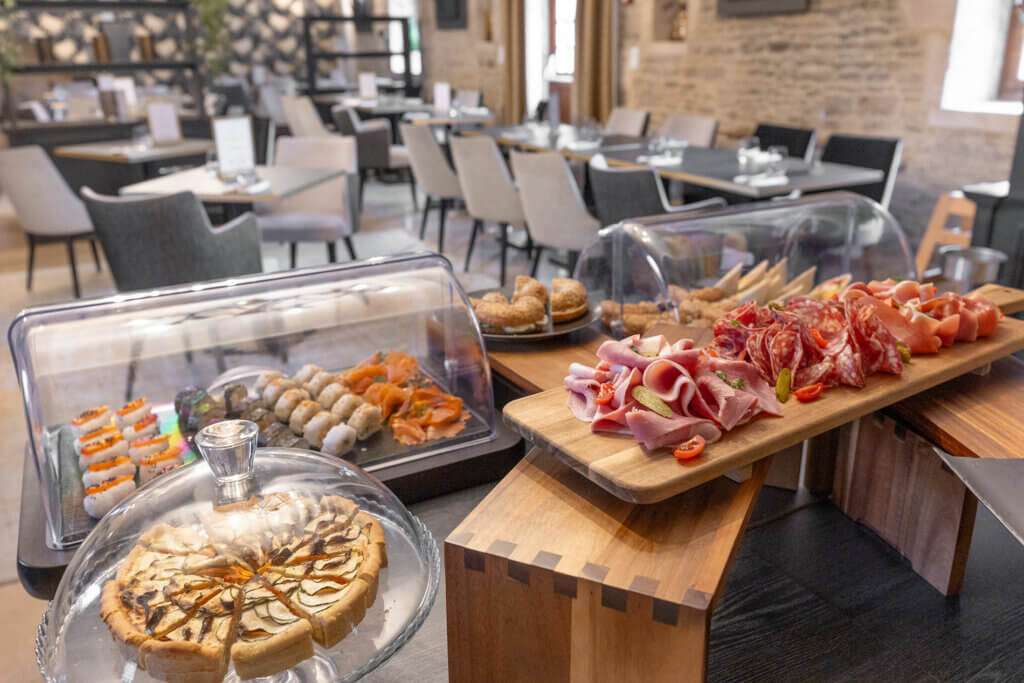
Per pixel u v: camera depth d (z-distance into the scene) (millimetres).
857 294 1461
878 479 1263
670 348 1160
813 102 5207
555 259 5090
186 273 3016
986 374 1361
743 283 1854
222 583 849
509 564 906
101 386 1453
